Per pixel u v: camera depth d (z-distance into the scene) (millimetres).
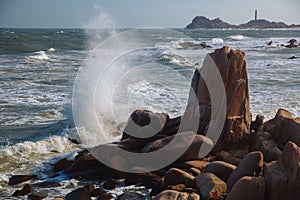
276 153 7207
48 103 14055
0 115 12320
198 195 5730
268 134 7871
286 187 5020
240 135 7859
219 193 5793
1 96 15258
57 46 47188
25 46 44719
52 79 19859
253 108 12922
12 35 74688
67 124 10906
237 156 7727
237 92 7930
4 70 23484
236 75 8102
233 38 77250
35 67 25234
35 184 7199
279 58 33750
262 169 5977
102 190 6633
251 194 5109
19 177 7406
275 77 20984
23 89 16875
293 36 97625
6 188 7074
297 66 26797
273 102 13977
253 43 59156
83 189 6406
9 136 10156
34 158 8688
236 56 8156
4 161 8406
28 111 12875
